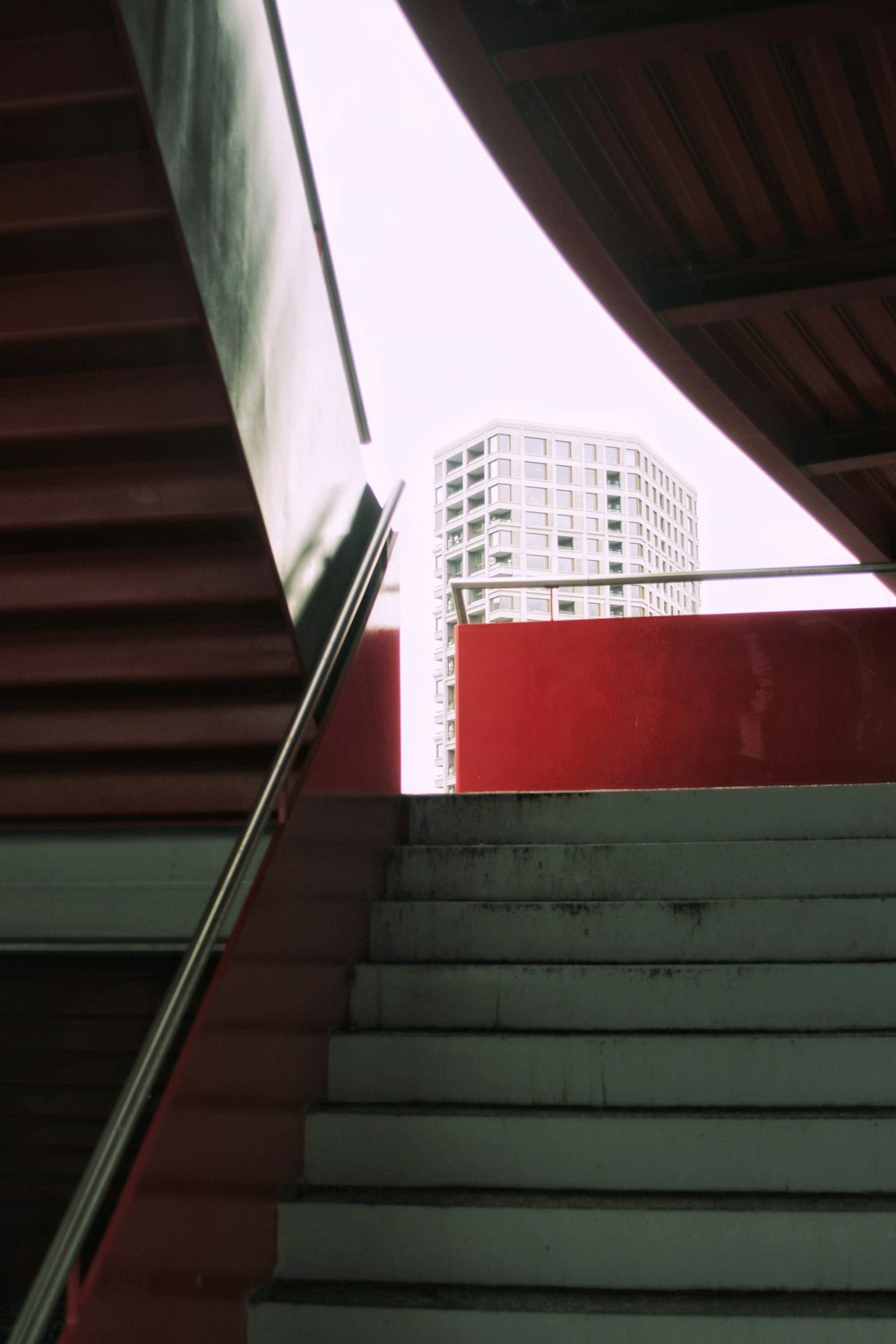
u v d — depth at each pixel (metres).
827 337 9.98
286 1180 3.06
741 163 7.52
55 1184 4.40
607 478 135.12
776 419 11.77
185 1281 2.30
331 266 4.33
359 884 3.89
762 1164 3.08
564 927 3.84
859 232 8.38
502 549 128.12
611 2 5.84
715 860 4.02
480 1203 2.95
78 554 4.00
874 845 3.94
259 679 4.36
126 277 3.10
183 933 4.74
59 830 4.89
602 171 7.58
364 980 3.67
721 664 6.94
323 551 4.30
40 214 2.91
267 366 3.52
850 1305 2.74
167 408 3.33
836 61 6.48
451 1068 3.38
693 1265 2.86
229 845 4.79
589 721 6.91
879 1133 3.07
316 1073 3.34
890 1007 3.49
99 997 4.73
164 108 2.72
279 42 3.67
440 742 124.62
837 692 6.84
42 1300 1.73
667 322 9.05
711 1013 3.53
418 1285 2.89
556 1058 3.35
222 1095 2.56
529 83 6.59
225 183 3.14
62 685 4.40
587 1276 2.87
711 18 5.62
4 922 4.84
